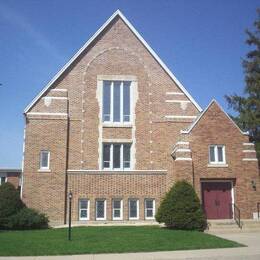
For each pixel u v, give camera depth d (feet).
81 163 105.91
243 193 101.76
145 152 108.47
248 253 60.44
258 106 136.77
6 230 91.25
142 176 106.01
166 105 111.04
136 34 114.11
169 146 108.47
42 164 103.60
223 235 83.51
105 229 87.81
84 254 60.49
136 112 110.11
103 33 113.60
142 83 111.96
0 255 58.95
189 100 112.06
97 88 110.32
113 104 110.42
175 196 90.22
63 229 89.40
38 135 104.53
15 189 97.66
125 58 112.88
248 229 90.79
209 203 101.65
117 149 108.88
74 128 107.45
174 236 75.97
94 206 103.24
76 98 108.99
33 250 62.08
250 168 102.68
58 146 104.63
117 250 62.80
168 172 106.83
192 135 101.81
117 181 104.99
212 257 57.47
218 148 102.94
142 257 57.72
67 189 103.24
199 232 83.10
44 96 107.14
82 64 111.04
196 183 99.71
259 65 141.49
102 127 108.47
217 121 103.71
